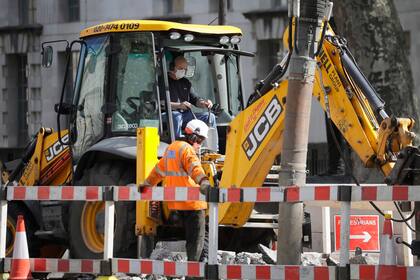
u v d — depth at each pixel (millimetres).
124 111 29672
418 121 47156
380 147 23844
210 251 22906
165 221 27922
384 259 21922
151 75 29297
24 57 91625
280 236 23688
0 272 25859
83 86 31109
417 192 20984
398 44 46688
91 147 29438
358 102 24641
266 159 26750
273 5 79688
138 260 24219
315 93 25531
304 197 21969
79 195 24969
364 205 32000
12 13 90500
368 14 46250
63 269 25234
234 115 31250
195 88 30938
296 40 24109
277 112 26188
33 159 33531
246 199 22625
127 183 29062
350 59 25047
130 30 29438
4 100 91250
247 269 22609
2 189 25859
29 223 31844
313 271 21922
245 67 80625
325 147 75750
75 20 88188
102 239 29250
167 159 25656
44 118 88750
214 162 28516
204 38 30422
